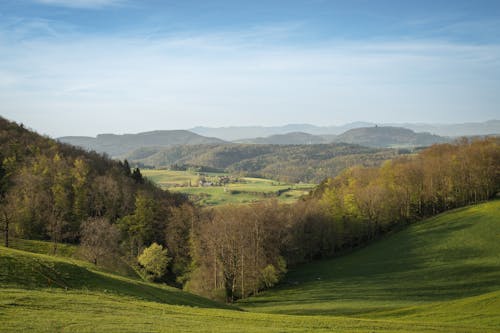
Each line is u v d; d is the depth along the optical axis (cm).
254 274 8944
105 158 18988
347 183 16750
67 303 3600
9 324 2812
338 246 12606
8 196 10656
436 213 13475
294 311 6581
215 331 3194
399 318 4988
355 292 7894
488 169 12938
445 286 7506
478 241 9712
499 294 5172
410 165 14600
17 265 4331
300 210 12419
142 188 14550
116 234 9150
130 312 3628
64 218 10831
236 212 10338
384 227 13288
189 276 9456
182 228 11038
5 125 17050
